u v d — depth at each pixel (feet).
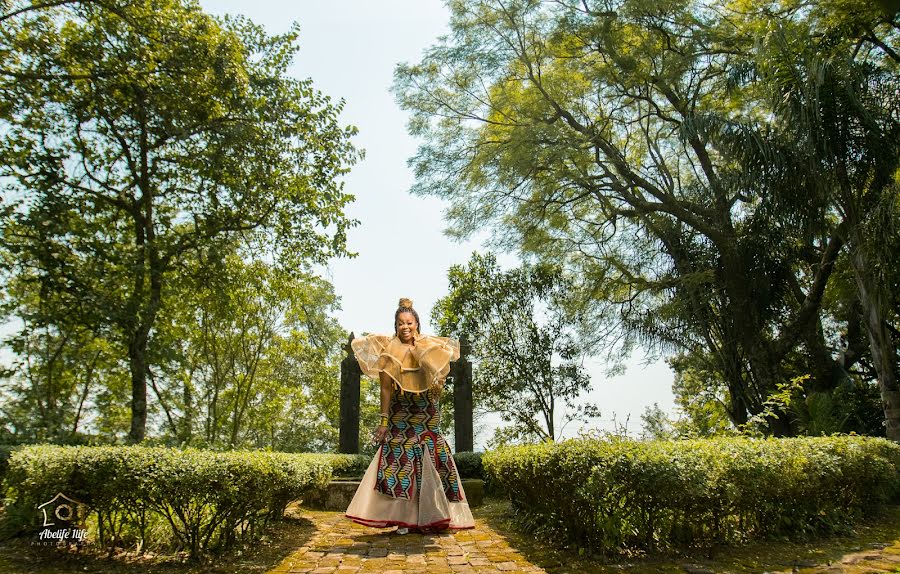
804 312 37.86
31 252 37.06
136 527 12.30
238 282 46.65
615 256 48.32
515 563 11.32
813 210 28.58
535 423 53.78
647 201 45.19
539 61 46.68
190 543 11.50
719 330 40.19
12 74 35.42
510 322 55.06
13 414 36.19
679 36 42.83
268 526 15.47
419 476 15.10
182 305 50.88
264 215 44.52
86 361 49.78
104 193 43.21
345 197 46.24
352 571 10.85
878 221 24.99
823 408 28.94
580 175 44.04
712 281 38.70
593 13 42.88
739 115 39.01
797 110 26.03
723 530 12.78
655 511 11.63
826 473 13.83
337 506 21.77
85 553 11.57
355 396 32.01
